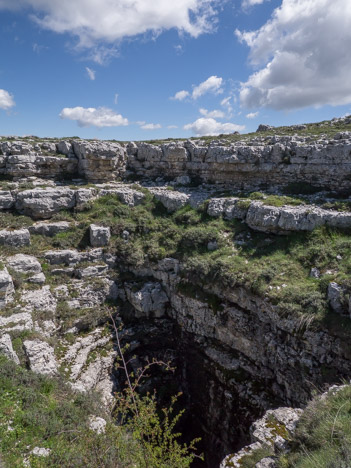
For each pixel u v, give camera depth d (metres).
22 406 8.86
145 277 17.98
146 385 16.34
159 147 25.03
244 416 13.30
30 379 9.87
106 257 17.83
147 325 17.25
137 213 20.22
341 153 17.97
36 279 15.30
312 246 14.48
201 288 15.64
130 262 17.66
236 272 14.31
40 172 22.97
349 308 10.75
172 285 16.95
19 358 11.26
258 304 13.36
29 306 13.79
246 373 13.84
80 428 7.96
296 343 11.83
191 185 23.31
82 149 23.41
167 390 16.66
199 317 15.62
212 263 15.24
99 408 10.30
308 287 12.49
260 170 20.94
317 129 27.83
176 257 17.11
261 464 6.49
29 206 18.91
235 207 18.11
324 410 6.67
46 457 7.27
